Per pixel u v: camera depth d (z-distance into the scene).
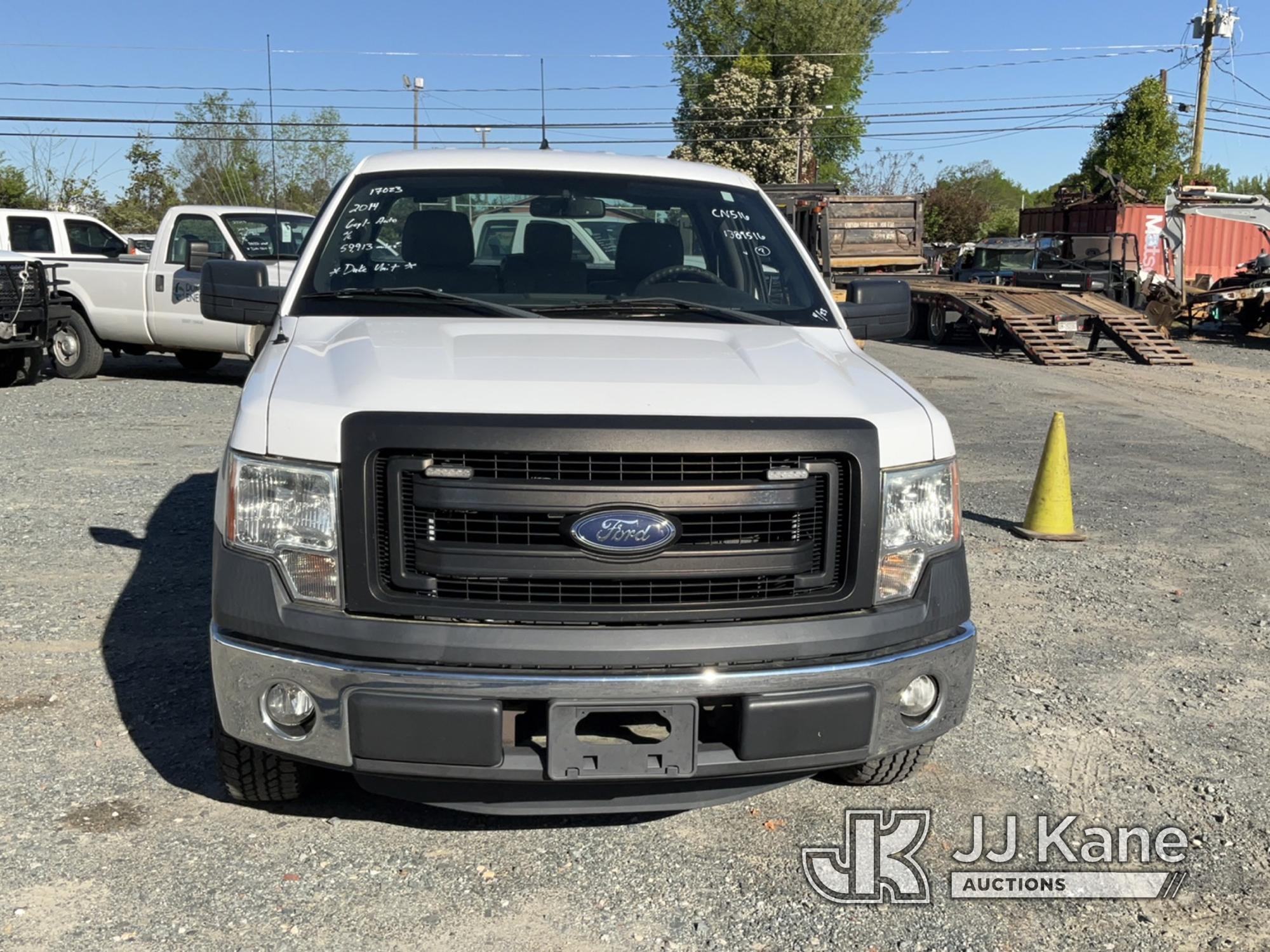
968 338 23.27
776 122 54.03
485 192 4.56
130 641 5.13
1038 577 6.62
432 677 2.96
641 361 3.44
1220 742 4.41
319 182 31.89
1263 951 3.11
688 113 56.81
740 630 3.08
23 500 7.74
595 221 4.53
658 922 3.16
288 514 3.06
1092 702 4.78
